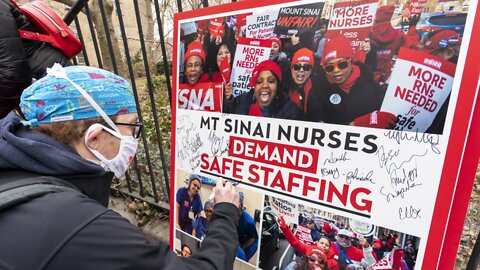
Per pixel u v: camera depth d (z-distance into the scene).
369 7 0.74
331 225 0.88
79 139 0.84
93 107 0.83
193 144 1.19
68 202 0.68
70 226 0.65
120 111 0.90
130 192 2.37
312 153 0.88
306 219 0.92
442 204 0.69
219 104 1.08
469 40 0.63
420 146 0.71
